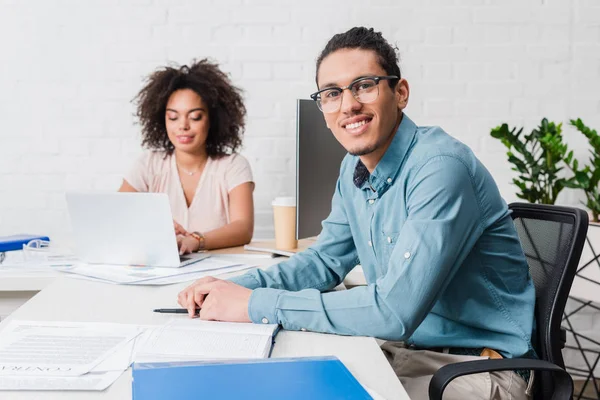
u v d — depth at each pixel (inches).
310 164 68.0
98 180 98.7
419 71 99.7
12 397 28.1
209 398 26.0
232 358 32.7
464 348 45.8
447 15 99.2
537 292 46.3
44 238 70.2
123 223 58.0
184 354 33.3
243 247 73.4
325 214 71.7
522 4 99.5
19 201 98.0
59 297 47.5
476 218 42.9
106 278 53.8
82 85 97.2
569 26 100.2
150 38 97.3
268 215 100.1
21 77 96.6
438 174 41.7
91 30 96.7
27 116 97.1
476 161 44.4
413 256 39.3
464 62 99.9
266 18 98.0
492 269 45.2
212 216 86.9
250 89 98.8
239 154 89.9
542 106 101.0
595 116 101.6
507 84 100.5
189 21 97.5
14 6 95.6
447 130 100.7
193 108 85.0
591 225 80.0
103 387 29.1
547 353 42.9
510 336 44.4
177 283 53.1
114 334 37.0
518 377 43.2
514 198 101.5
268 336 36.7
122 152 98.3
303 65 98.8
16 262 61.0
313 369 29.7
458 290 45.6
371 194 47.9
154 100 87.1
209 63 91.6
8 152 97.3
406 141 45.5
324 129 70.2
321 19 98.3
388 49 44.8
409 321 38.6
